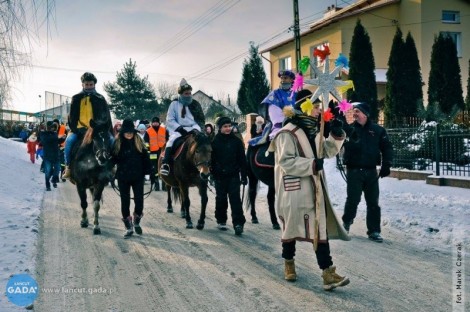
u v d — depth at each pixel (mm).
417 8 28078
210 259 6582
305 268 6059
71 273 5961
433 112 17781
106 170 8352
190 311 4723
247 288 5352
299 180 5117
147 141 14414
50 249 7125
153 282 5617
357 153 7605
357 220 9195
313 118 5215
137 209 8234
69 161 9070
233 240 7746
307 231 5078
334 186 13883
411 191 12094
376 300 4887
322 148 5023
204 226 8945
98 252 6992
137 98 52938
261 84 33125
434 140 13625
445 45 21312
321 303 4832
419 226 8219
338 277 5152
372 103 22359
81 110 9297
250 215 10023
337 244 7297
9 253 6605
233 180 8250
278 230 8523
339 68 5125
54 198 12773
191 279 5715
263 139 8273
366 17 28547
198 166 8039
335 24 28656
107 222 9406
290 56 33469
